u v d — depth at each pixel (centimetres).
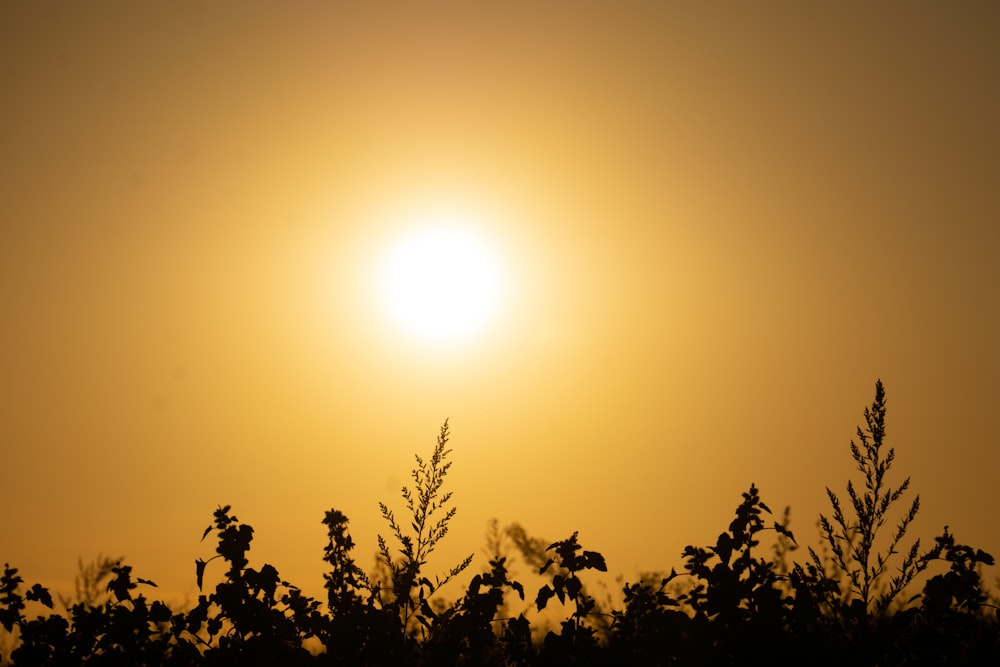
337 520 1184
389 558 1174
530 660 1064
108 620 1112
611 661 1043
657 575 1155
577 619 1073
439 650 1077
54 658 1106
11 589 1135
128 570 1134
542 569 1077
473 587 1108
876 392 1115
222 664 1084
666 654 1042
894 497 1080
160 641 1122
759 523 1068
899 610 1041
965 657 1023
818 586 1069
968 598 1045
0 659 1140
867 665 1030
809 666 1020
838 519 1090
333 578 1162
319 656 1105
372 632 1098
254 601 1104
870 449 1102
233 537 1133
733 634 1029
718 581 1051
